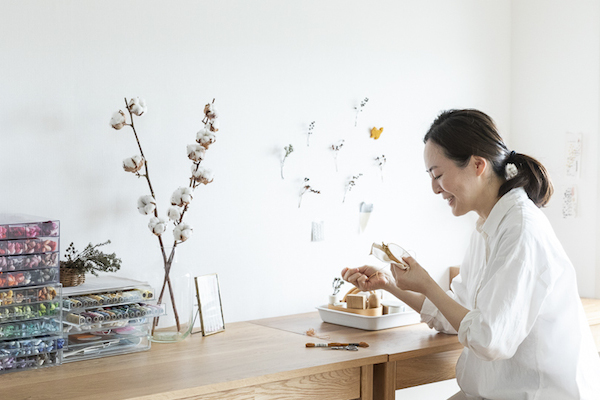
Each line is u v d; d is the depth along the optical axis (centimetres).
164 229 196
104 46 202
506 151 169
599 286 280
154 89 212
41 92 192
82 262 184
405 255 178
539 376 162
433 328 207
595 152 280
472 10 296
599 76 279
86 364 168
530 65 305
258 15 233
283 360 171
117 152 206
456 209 173
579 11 286
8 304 160
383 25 266
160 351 182
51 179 194
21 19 188
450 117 170
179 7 216
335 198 255
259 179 235
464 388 179
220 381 150
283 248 241
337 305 229
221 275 226
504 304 147
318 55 248
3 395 140
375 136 263
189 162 220
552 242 157
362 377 176
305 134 246
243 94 230
